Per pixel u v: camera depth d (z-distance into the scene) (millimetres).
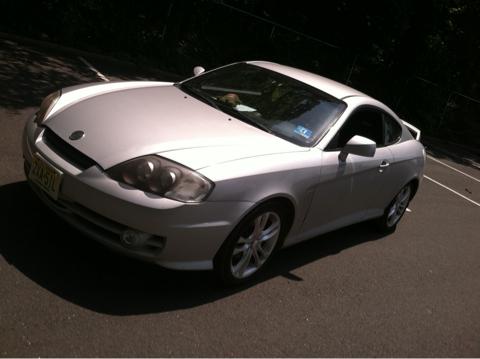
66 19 10836
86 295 3266
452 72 20516
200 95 4500
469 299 5176
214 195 3293
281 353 3359
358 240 5723
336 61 17500
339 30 17734
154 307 3361
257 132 4031
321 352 3520
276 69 4996
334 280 4605
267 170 3617
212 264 3527
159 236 3223
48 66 8961
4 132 5535
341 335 3807
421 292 4980
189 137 3590
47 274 3344
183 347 3096
